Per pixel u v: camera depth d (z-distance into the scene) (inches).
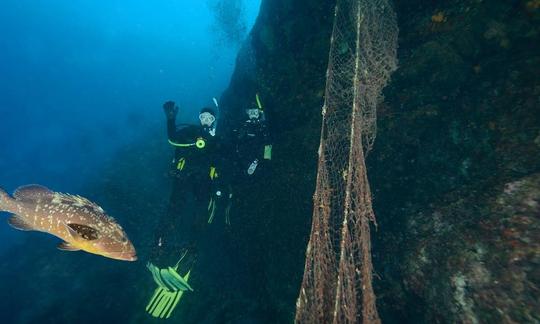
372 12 162.2
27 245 393.1
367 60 154.8
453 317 110.6
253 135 222.4
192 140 203.6
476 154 142.3
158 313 193.0
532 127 128.4
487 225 114.7
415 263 130.8
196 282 245.6
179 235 233.8
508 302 98.0
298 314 98.7
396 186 170.6
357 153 111.7
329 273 103.8
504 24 148.9
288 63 255.0
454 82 161.2
